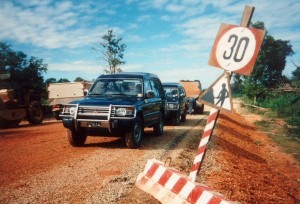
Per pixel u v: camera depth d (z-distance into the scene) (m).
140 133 9.01
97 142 9.98
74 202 4.69
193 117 20.78
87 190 5.22
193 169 4.46
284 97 27.00
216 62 4.18
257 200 5.68
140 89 9.47
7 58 35.28
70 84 22.30
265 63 50.72
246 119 27.19
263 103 33.28
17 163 7.17
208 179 6.27
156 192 4.89
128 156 7.74
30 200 4.77
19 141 10.95
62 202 4.69
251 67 3.92
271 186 7.24
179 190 4.54
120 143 9.73
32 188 5.33
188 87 28.91
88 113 8.27
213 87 4.21
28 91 20.50
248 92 36.41
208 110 29.12
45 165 6.92
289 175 9.80
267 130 19.92
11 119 17.67
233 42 4.07
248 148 13.34
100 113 8.21
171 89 16.28
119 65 48.25
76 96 22.30
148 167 5.29
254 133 18.81
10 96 17.97
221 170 7.11
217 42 4.20
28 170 6.51
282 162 11.87
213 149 9.43
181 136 11.41
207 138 4.32
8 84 33.22
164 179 4.87
